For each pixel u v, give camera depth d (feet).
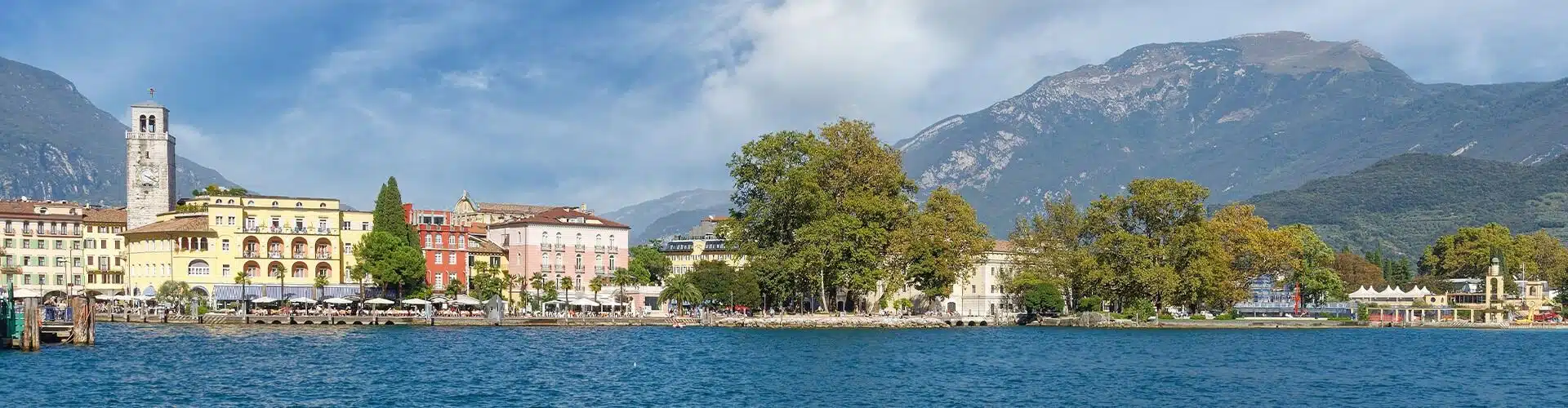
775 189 636.07
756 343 498.69
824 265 631.15
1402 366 418.31
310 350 432.25
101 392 304.91
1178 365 409.28
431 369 364.79
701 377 349.82
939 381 344.49
